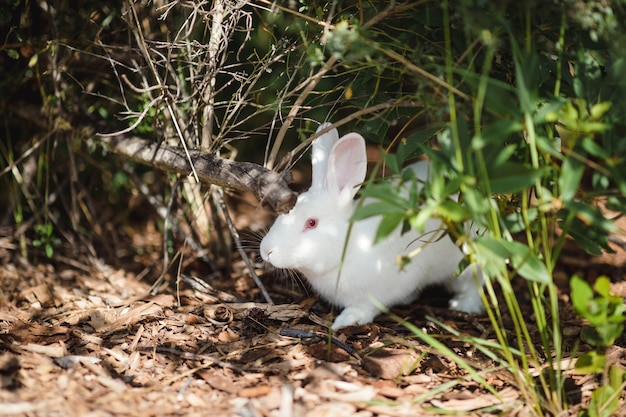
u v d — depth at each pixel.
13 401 2.18
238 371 2.29
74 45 2.61
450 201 2.12
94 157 2.85
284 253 2.39
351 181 2.40
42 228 2.69
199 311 2.50
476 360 2.35
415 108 2.43
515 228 2.25
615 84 2.19
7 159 2.77
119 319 2.47
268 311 2.50
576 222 2.25
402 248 2.43
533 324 2.49
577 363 2.21
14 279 2.64
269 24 2.53
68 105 2.67
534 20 2.29
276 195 2.29
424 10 2.32
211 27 2.56
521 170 2.11
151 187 2.94
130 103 2.70
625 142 2.15
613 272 2.74
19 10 2.64
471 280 2.54
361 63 2.32
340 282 2.44
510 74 2.32
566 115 2.12
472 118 2.27
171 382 2.26
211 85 2.49
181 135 2.44
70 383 2.24
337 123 2.35
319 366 2.30
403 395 2.24
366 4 2.40
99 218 2.89
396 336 2.42
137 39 2.46
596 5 2.18
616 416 2.21
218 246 2.75
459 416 2.20
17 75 2.66
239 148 3.07
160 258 2.83
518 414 2.21
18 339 2.37
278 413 2.18
